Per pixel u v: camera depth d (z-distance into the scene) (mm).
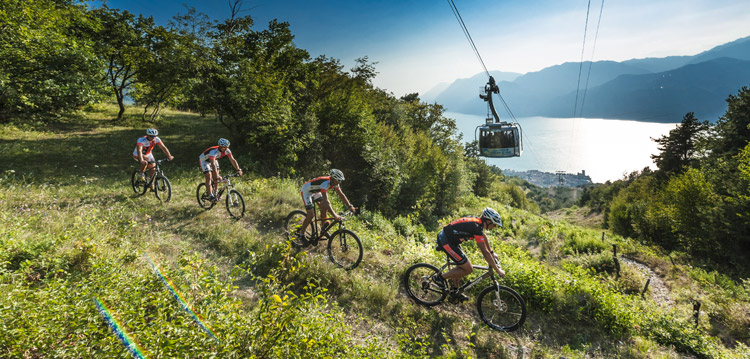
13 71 15055
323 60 21359
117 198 8695
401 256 7367
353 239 6586
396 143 23438
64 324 2729
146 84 25125
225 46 17047
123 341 2523
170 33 17312
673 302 11047
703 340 6227
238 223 7828
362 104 19453
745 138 26875
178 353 2477
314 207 6254
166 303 3209
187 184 10852
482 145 19016
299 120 16281
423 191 23375
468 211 30812
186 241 6645
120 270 4238
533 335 5297
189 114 37656
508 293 5676
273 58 19094
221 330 2914
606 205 57812
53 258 4520
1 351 2436
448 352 4527
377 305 5395
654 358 5285
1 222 5609
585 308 6062
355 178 18188
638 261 17219
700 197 20266
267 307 3166
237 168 8336
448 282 5406
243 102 15562
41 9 14531
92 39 21625
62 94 16469
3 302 2959
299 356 2916
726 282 12984
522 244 21812
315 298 3781
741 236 17000
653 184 41406
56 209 7246
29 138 16391
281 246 6055
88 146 16016
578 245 19281
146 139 8297
